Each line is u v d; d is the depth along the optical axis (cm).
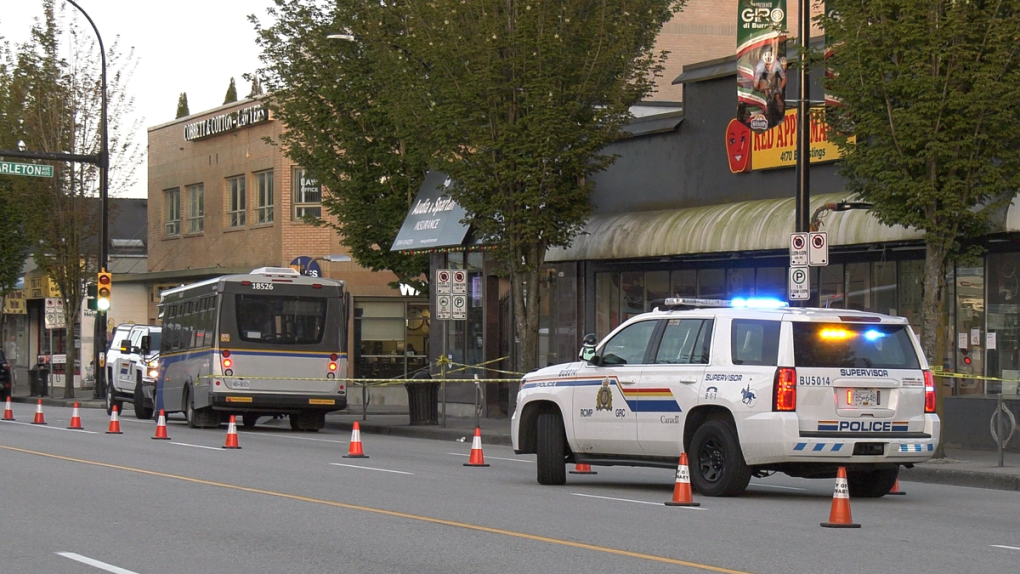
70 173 5053
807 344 1569
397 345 5456
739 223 2684
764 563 1107
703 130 3003
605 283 3266
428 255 3794
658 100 4291
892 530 1343
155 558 1142
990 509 1598
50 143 5069
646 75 3152
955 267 2442
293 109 3594
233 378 3144
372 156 3584
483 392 3594
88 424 3412
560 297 3391
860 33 2112
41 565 1109
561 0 2864
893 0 2069
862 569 1078
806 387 1553
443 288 3066
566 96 2889
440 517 1424
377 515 1439
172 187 6244
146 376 3828
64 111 5066
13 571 1078
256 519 1404
